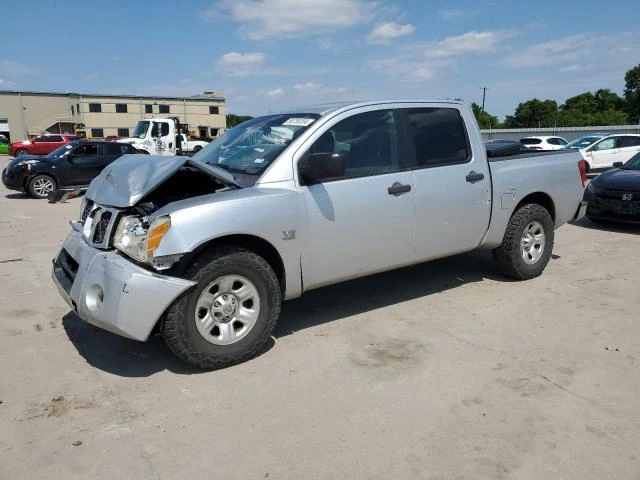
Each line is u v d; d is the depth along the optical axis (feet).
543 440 9.47
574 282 18.48
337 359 12.73
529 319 15.08
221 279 11.89
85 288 11.57
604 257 22.17
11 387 11.56
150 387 11.51
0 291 18.21
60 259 14.03
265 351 13.21
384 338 13.92
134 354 13.16
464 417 10.23
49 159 46.29
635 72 254.88
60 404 10.85
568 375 11.80
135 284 10.85
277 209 12.51
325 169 12.62
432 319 15.19
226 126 247.50
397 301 16.69
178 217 11.28
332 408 10.60
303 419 10.23
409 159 15.12
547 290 17.60
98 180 13.82
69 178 46.91
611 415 10.23
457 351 13.08
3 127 232.73
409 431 9.81
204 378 11.86
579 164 19.69
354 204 13.80
